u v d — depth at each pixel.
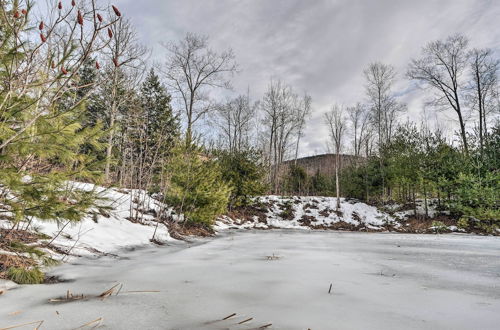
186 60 24.09
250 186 20.30
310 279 3.87
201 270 4.41
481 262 5.78
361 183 25.08
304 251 7.31
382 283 3.72
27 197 2.95
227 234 13.71
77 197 3.29
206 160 13.27
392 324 2.22
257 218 21.55
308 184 35.22
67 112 2.94
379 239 11.92
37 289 3.03
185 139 11.84
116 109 10.68
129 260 5.32
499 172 17.20
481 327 2.18
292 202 24.56
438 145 20.97
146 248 7.13
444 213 19.39
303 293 3.13
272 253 6.74
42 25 2.02
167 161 11.84
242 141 34.91
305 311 2.51
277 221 21.59
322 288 3.38
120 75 10.34
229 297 2.92
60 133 2.90
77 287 3.20
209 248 7.67
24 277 3.22
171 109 22.38
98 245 6.18
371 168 24.84
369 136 34.00
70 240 5.79
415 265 5.33
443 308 2.66
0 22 2.30
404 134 23.45
